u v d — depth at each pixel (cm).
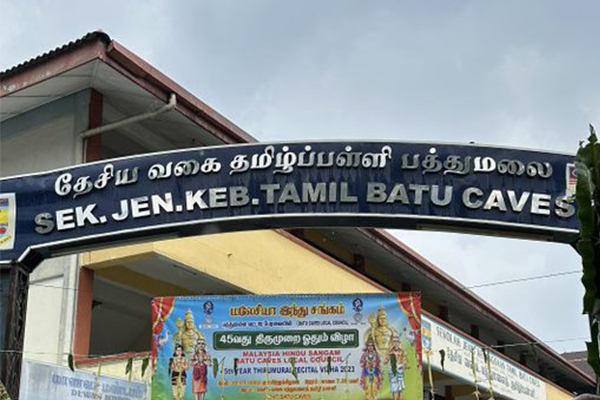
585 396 412
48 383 1156
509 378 2277
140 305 1822
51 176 1126
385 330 1198
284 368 1191
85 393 1212
